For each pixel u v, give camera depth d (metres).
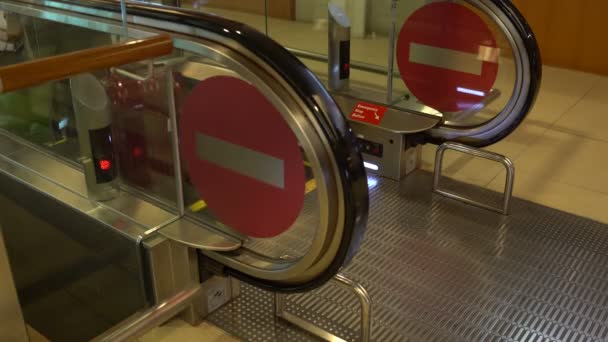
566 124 4.39
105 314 2.53
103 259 2.43
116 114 2.31
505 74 3.43
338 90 3.86
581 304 2.59
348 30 3.76
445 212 3.26
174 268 2.33
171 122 2.22
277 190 2.07
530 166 3.79
